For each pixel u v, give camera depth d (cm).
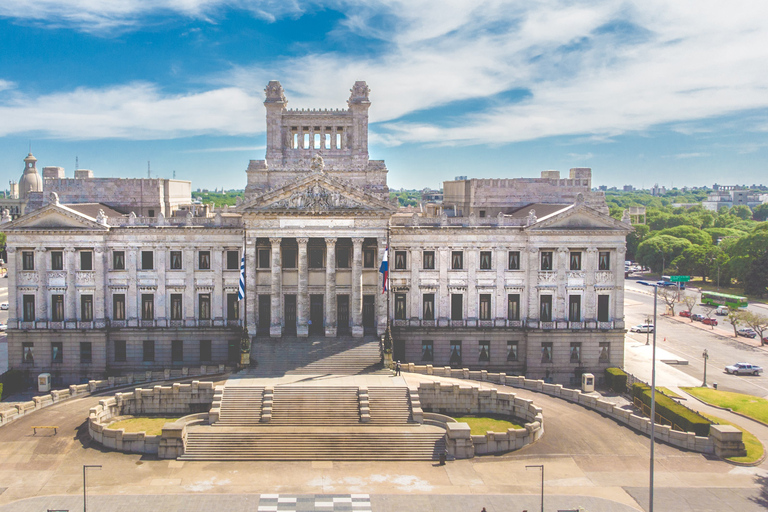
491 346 10394
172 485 6531
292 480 6694
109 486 6481
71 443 7488
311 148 11206
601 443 7619
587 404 8775
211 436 7400
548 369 10294
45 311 10106
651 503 5856
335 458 7219
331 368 9025
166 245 10238
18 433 7738
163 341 10262
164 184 11862
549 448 7462
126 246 10219
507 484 6631
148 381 9362
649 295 19662
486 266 10425
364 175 11150
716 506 6228
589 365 10338
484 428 7906
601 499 6334
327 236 9744
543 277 10281
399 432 7550
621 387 9912
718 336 14288
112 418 8125
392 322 10388
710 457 7331
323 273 10156
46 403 8650
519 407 8231
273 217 9656
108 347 10219
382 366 9106
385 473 6894
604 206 11825
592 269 10300
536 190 11900
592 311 10356
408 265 10388
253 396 8156
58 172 11669
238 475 6794
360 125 11131
